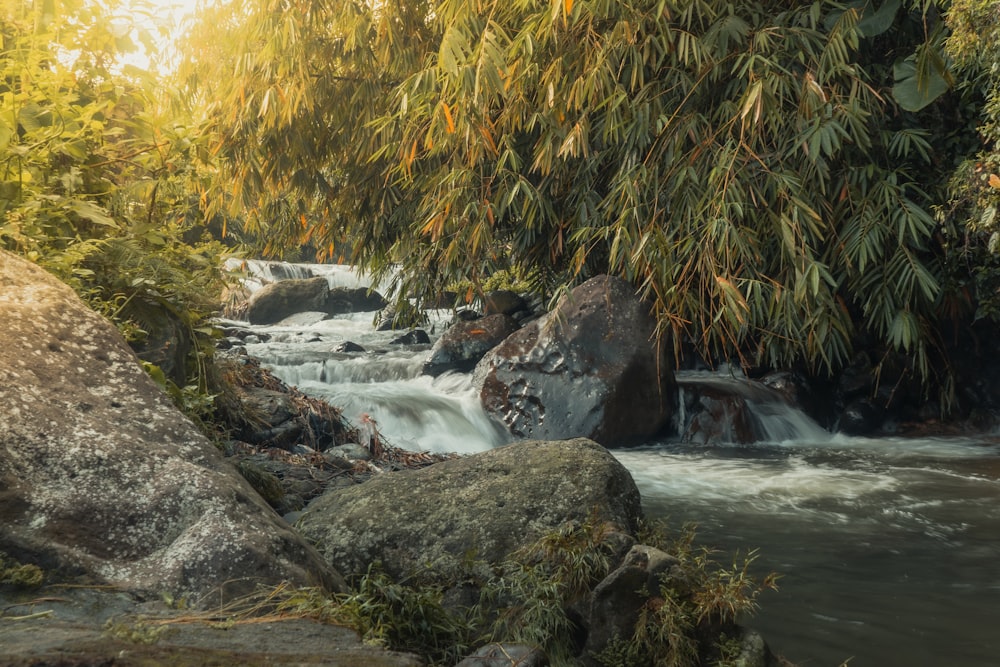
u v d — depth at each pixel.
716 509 5.43
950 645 3.15
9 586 1.81
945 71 6.45
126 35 4.00
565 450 3.71
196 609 1.90
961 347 9.41
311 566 2.29
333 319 16.28
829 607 3.55
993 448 8.09
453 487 3.51
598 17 7.34
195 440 2.46
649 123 7.62
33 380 2.33
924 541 4.63
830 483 6.29
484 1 7.60
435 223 8.36
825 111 6.97
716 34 7.32
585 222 8.45
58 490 2.09
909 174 7.94
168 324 4.40
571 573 2.92
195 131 4.70
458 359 9.98
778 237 7.34
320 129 9.73
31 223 3.54
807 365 9.57
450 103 7.80
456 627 2.81
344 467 5.02
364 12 8.98
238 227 16.47
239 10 8.94
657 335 7.79
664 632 2.66
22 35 3.96
